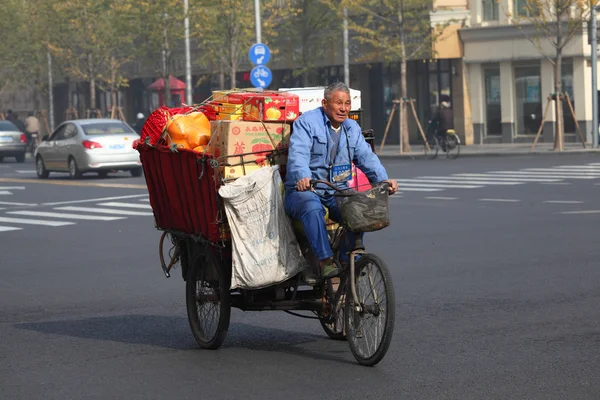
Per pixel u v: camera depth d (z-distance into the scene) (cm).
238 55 6469
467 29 6153
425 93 6531
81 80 9569
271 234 1134
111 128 4459
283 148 1180
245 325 1344
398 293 1516
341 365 1093
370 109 6862
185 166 1186
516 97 6066
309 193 1117
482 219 2442
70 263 1992
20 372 1108
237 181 1135
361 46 6700
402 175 3984
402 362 1088
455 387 977
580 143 5731
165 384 1036
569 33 5109
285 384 1017
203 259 1221
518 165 4272
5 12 8275
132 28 6662
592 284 1532
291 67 7181
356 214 1068
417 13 5959
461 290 1524
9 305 1559
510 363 1065
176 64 8225
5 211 3114
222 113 1227
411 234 2216
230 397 976
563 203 2722
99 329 1349
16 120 7938
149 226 2598
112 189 3791
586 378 993
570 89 5766
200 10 6438
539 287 1522
